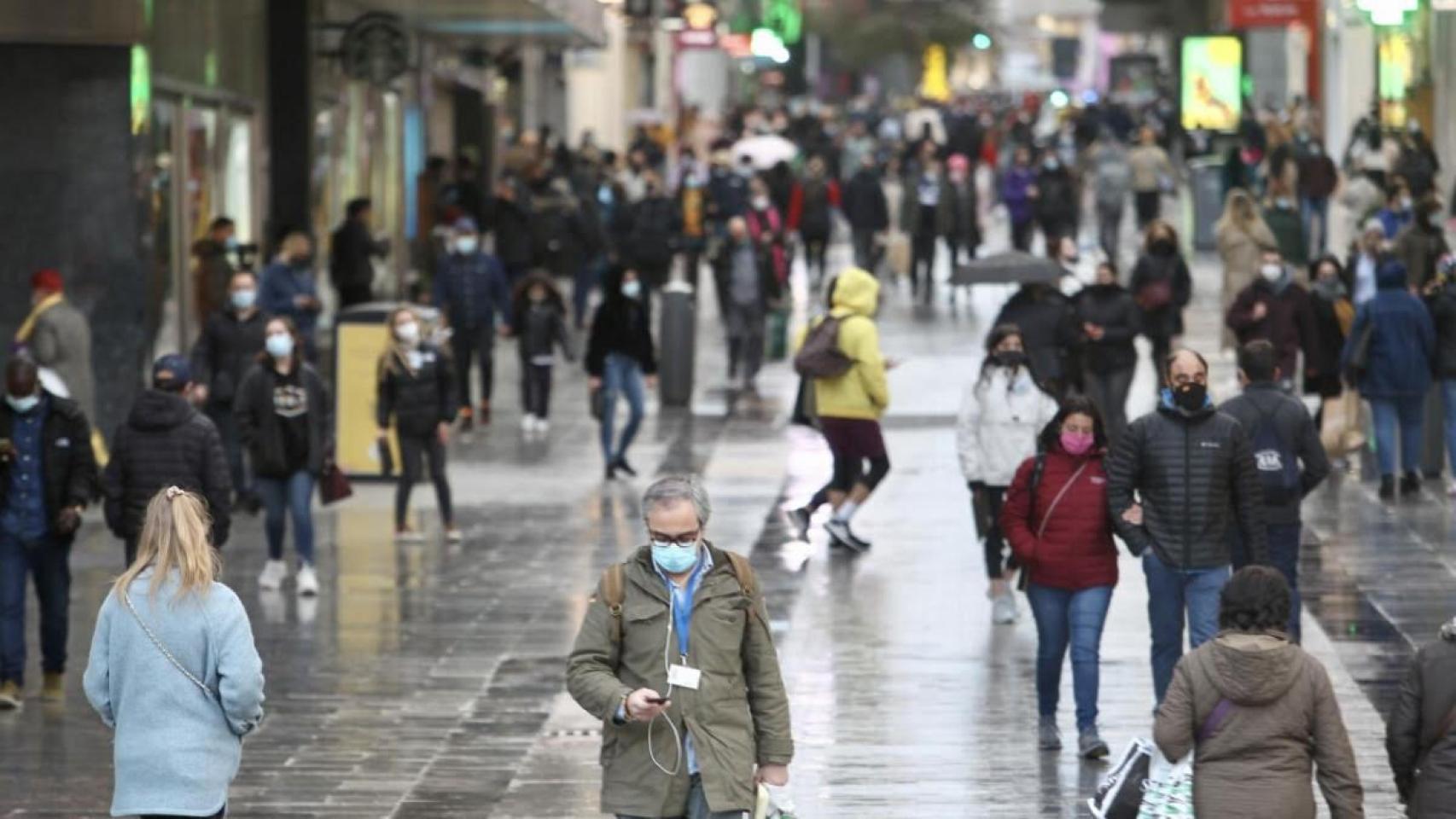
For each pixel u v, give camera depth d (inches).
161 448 1483.8
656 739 899.4
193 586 938.7
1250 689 883.4
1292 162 3742.6
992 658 1544.0
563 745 1333.7
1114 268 2212.1
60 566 1457.9
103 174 2336.4
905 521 2089.1
